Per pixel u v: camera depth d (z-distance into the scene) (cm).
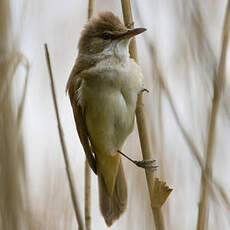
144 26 646
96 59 693
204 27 575
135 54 655
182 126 517
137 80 673
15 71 624
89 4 675
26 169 603
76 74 708
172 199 662
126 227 662
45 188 639
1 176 577
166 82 611
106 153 704
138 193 678
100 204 707
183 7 596
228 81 565
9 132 598
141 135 556
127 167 744
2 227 560
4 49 629
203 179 496
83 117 707
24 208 582
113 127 690
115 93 675
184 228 646
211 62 543
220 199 494
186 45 629
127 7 574
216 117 507
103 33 694
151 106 649
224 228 518
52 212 607
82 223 482
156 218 501
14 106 619
